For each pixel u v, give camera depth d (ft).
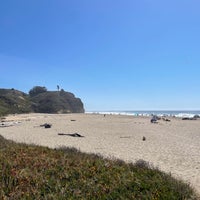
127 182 31.17
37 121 217.56
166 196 28.37
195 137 113.50
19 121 217.36
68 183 31.04
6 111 371.97
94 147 81.97
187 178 45.85
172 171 51.67
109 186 30.27
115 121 222.69
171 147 84.23
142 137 111.24
